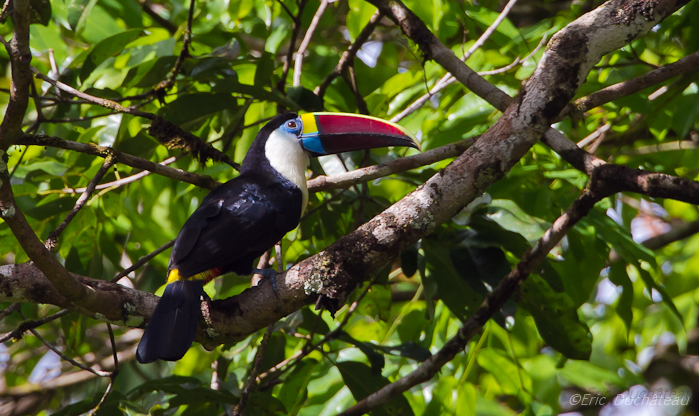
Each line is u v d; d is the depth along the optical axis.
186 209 12.99
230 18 12.45
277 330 10.68
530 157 11.05
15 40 5.64
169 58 9.93
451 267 9.45
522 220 9.40
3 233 9.86
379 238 6.79
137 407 8.63
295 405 10.09
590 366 12.35
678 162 13.19
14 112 5.95
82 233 10.41
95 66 10.01
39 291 6.57
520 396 11.34
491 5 12.40
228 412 9.33
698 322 18.38
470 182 6.81
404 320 12.09
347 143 9.26
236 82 8.80
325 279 6.77
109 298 6.78
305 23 12.30
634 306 14.49
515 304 9.27
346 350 12.25
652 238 16.22
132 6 11.90
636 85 8.09
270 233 8.11
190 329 6.73
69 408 8.55
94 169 10.43
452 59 9.09
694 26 10.51
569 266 10.41
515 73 11.27
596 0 10.09
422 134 11.48
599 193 7.47
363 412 9.06
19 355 15.27
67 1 11.03
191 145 8.42
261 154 9.11
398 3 9.40
